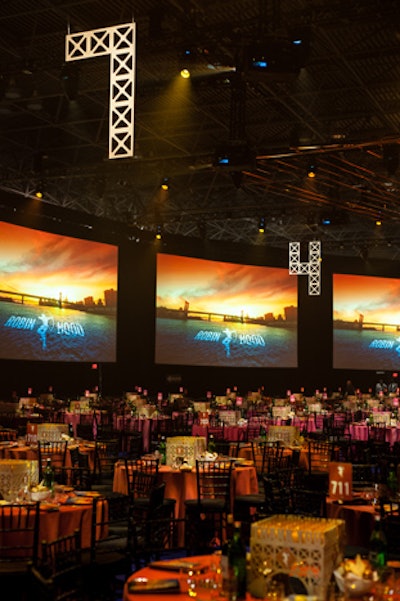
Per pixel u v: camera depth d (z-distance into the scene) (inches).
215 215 946.7
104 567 208.7
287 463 390.3
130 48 284.2
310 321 1069.8
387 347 1084.5
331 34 472.4
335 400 884.6
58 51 524.4
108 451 556.4
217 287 988.6
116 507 267.6
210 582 138.6
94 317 851.4
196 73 546.6
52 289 807.1
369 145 580.7
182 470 326.0
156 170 736.3
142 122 666.2
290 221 1055.6
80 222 851.4
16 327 766.5
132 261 920.3
